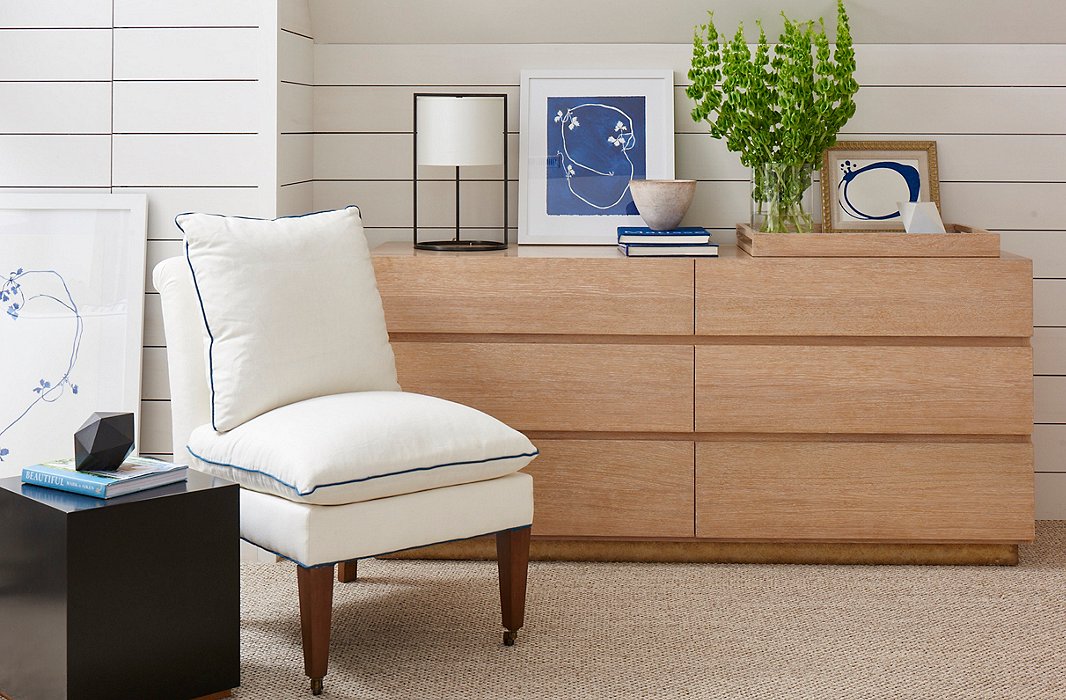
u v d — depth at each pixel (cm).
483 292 285
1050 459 339
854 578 282
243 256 234
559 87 331
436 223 339
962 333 281
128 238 295
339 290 244
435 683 217
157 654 202
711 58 302
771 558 295
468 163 304
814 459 285
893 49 328
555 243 328
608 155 330
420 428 221
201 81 292
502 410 288
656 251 289
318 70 333
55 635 193
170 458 302
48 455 296
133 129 294
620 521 290
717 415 285
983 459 284
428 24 327
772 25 325
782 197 297
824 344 284
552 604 262
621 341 286
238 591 213
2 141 297
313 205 338
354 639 239
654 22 326
